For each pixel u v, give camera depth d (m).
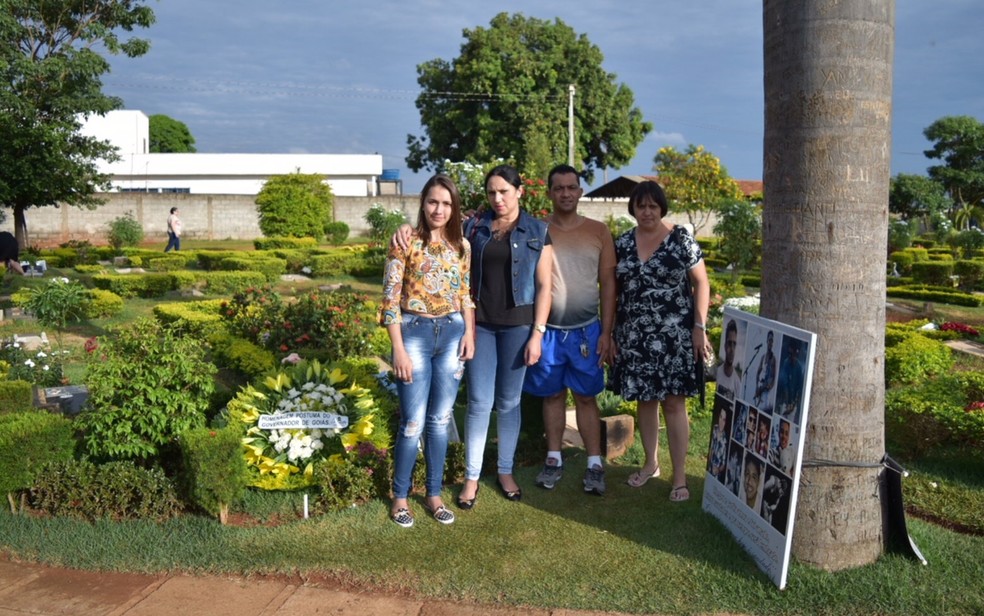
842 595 3.17
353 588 3.34
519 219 4.03
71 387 6.80
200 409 4.50
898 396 5.44
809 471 3.38
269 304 8.87
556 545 3.70
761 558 3.42
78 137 20.08
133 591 3.32
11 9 17.23
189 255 19.17
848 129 3.24
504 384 4.12
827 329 3.32
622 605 3.17
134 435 4.24
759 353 3.55
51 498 4.02
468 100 32.88
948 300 15.27
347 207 32.38
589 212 31.50
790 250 3.39
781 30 3.34
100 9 18.17
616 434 5.04
